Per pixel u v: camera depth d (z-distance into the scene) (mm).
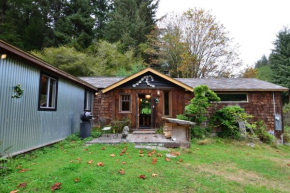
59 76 6078
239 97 9023
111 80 10539
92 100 9195
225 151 5699
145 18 21016
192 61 18281
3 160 3533
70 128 6930
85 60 16016
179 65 19188
